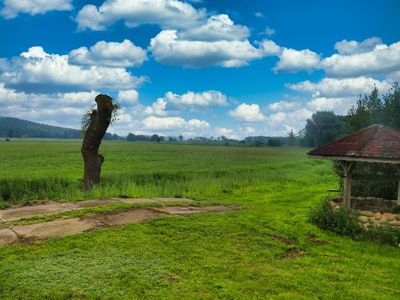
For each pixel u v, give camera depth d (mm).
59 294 7207
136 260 8898
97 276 7992
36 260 8867
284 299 7176
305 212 14703
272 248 10250
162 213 13562
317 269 8789
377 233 11195
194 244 10297
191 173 27141
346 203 12828
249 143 104062
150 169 32594
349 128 17938
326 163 43188
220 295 7293
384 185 15266
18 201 16859
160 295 7242
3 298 7113
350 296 7422
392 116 17016
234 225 12234
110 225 11836
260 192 20578
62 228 11492
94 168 19812
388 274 8750
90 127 19828
